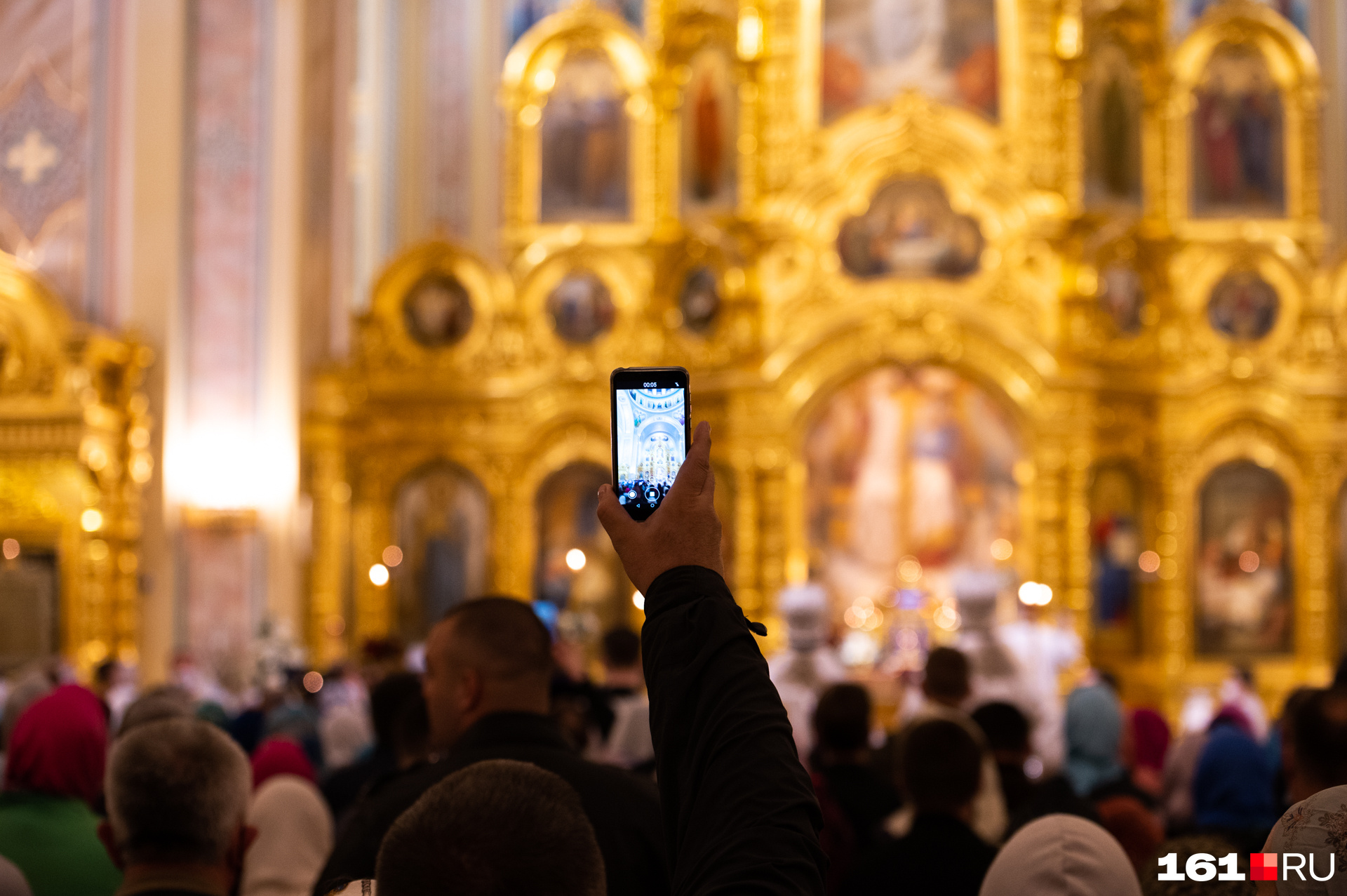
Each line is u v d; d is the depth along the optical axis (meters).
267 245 19.02
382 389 22.69
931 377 22.20
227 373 18.36
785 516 22.03
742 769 2.07
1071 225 22.05
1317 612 22.06
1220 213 23.23
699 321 22.72
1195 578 22.25
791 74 22.81
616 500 2.30
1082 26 22.48
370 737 11.70
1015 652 16.55
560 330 22.95
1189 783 8.86
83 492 16.28
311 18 21.48
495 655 3.94
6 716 6.26
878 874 4.70
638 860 3.69
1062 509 21.84
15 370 16.47
